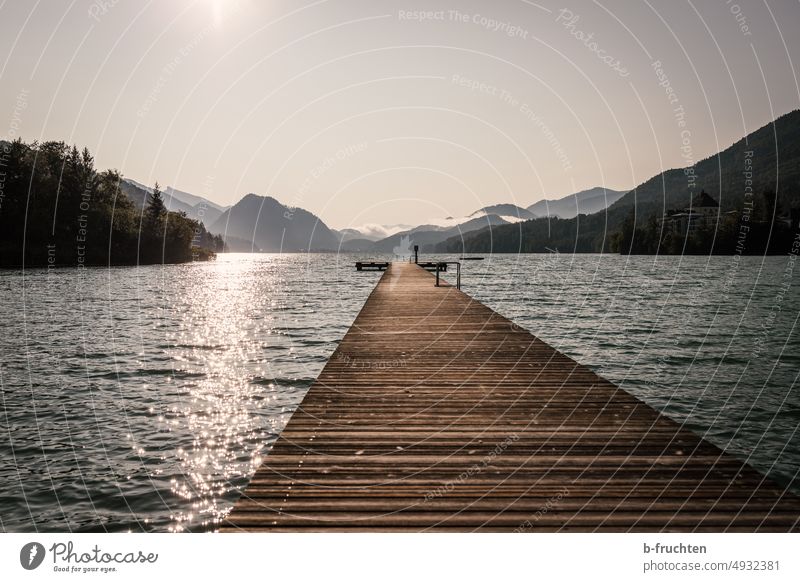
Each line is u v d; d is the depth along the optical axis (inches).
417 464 130.7
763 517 103.7
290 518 104.9
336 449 140.9
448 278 1887.3
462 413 171.8
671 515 104.7
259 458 250.1
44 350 533.6
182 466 241.1
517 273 2277.3
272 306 993.5
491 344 296.5
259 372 435.8
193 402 342.6
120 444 267.0
